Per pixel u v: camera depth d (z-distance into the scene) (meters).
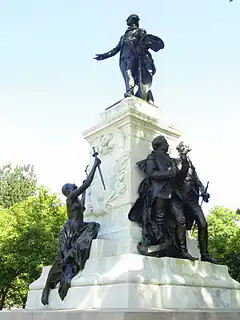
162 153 11.05
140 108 12.10
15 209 32.53
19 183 52.56
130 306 8.51
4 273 29.95
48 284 10.66
